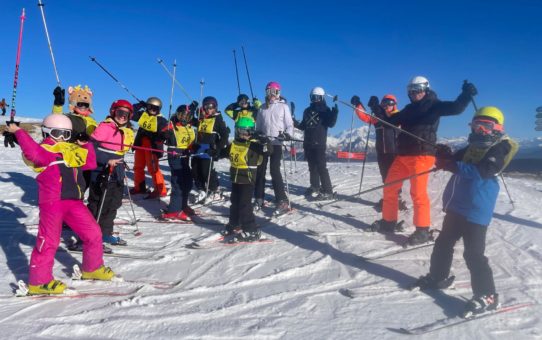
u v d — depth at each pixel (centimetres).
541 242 474
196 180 718
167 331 303
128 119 513
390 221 515
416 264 425
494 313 321
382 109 569
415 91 466
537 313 323
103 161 480
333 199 696
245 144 498
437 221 561
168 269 426
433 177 824
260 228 555
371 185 835
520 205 639
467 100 428
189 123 696
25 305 340
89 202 486
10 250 469
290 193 762
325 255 449
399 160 486
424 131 462
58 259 445
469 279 386
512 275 394
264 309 338
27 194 755
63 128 357
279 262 438
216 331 302
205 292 372
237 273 412
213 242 500
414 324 311
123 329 304
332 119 682
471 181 336
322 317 324
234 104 788
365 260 436
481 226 332
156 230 558
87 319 319
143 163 768
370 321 316
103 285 383
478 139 340
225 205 687
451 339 292
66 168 360
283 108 625
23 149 336
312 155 708
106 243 488
